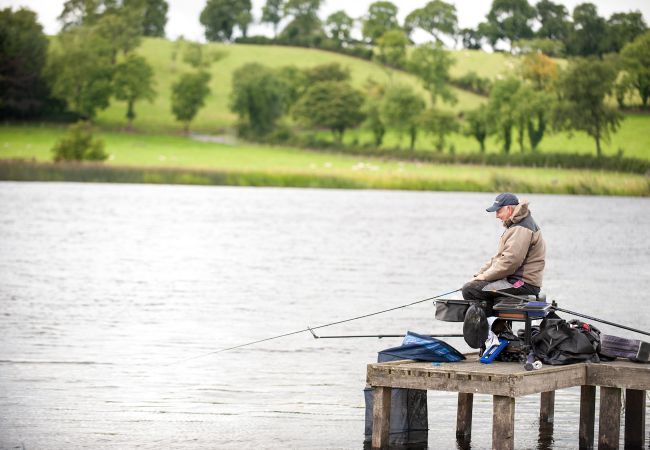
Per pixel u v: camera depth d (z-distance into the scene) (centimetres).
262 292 4275
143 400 2211
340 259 5859
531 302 1772
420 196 15262
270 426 1994
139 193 14462
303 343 2984
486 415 2139
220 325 3331
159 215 9919
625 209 11762
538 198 15088
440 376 1677
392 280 4784
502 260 1800
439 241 7225
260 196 14412
